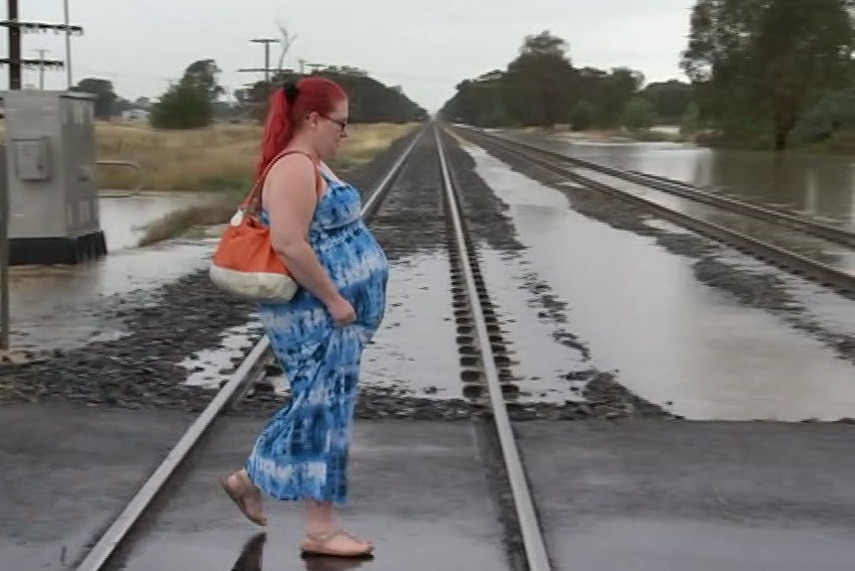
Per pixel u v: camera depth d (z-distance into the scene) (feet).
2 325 29.86
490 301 41.01
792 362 30.48
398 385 27.63
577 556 15.94
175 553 15.96
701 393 26.94
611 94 596.29
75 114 50.98
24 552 15.88
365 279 14.96
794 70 222.07
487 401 25.62
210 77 402.93
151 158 153.28
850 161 182.09
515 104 648.38
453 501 18.19
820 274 47.42
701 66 240.32
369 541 16.47
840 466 20.10
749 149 248.11
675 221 76.02
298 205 14.08
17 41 122.83
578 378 28.53
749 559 15.88
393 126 577.43
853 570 15.51
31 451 20.80
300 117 14.58
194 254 57.11
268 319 15.08
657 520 17.37
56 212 49.90
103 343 32.04
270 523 17.13
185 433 21.97
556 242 63.26
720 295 42.78
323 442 15.29
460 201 95.45
